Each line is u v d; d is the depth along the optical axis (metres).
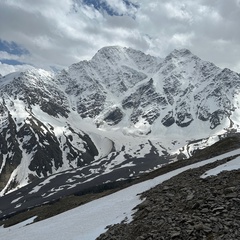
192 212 24.55
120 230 27.23
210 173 36.22
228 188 26.55
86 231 32.44
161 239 21.30
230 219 21.33
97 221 35.59
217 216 22.38
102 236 27.77
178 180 40.44
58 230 38.03
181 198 29.42
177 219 23.59
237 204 23.47
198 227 20.88
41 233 39.94
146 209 29.59
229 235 19.42
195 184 33.38
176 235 20.95
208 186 30.33
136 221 27.88
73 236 32.38
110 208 41.16
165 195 32.72
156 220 24.98
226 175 32.06
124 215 32.81
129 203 39.25
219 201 24.77
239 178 29.75
